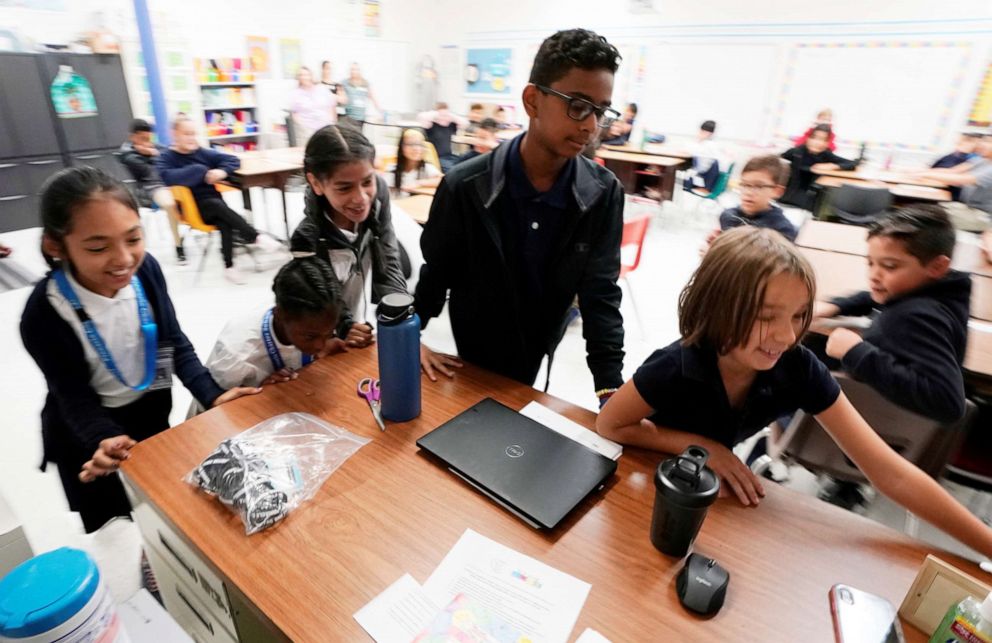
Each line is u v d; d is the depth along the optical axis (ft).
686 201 22.17
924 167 18.56
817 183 15.57
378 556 2.46
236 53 22.36
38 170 16.17
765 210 8.05
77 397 3.72
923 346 4.12
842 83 19.43
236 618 2.75
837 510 2.81
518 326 4.55
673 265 14.76
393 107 29.40
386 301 3.21
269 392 3.69
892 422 4.41
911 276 4.37
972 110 17.54
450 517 2.69
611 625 2.17
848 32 18.80
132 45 18.49
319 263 4.16
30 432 7.10
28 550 3.76
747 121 21.65
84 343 3.75
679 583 2.33
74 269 3.59
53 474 6.29
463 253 4.40
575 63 3.26
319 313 3.82
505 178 3.98
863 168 18.02
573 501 2.72
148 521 3.17
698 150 19.27
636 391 3.15
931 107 18.19
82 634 1.78
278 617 2.17
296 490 2.81
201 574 2.81
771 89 20.77
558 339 4.93
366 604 2.23
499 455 3.03
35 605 1.69
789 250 2.65
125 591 4.92
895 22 17.97
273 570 2.38
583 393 8.77
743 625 2.19
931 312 4.18
